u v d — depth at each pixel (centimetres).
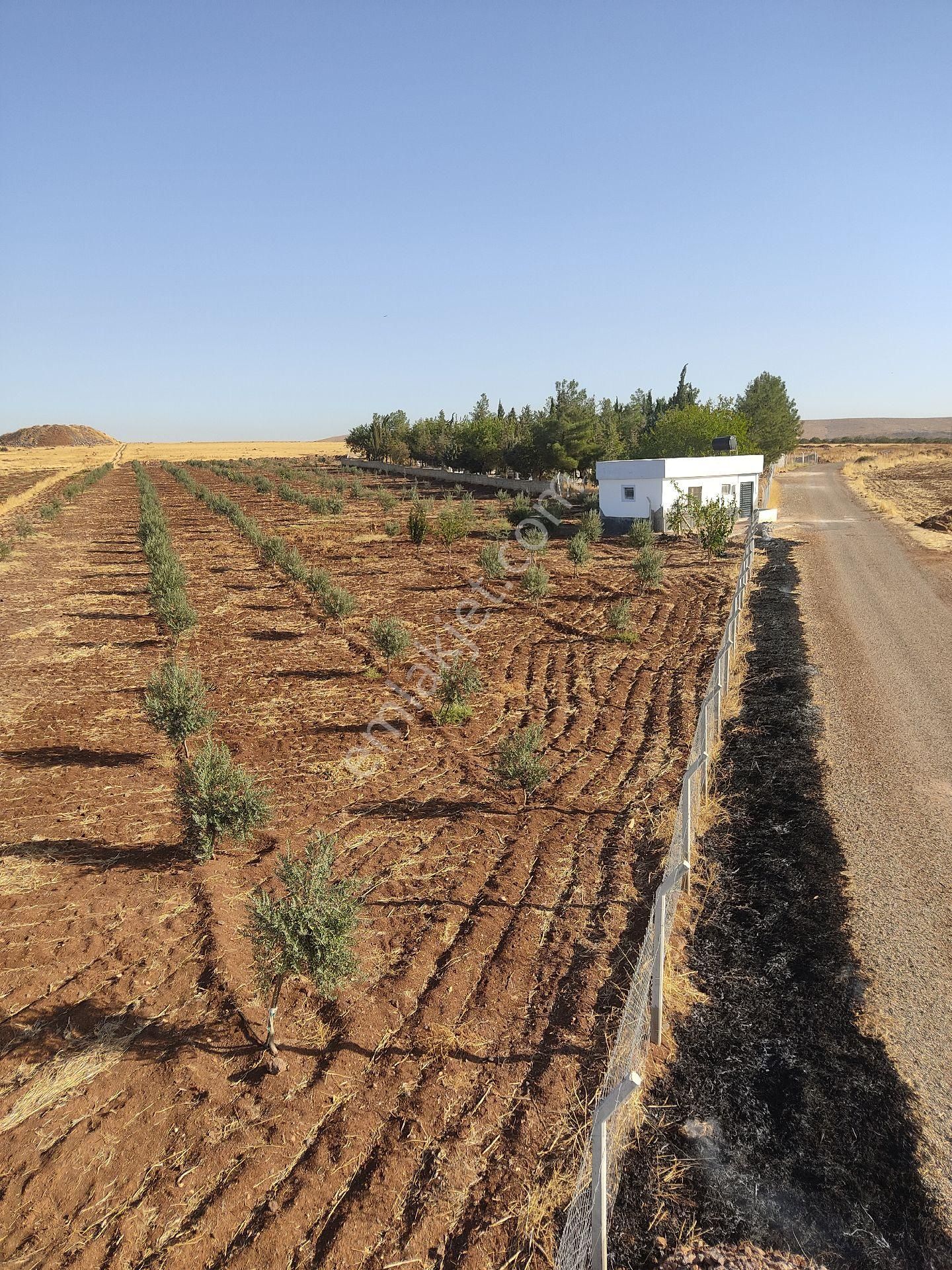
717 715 1220
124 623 2156
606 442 5438
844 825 962
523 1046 624
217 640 1944
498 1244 469
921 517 3541
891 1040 625
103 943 762
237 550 3384
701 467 3462
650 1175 521
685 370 6612
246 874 880
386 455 9062
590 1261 448
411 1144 535
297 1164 527
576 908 804
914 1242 470
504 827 973
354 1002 677
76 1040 643
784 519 3625
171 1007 678
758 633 1852
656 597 2281
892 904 802
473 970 713
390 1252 464
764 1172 521
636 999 599
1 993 699
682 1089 590
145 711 1173
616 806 1027
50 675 1678
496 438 6388
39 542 3769
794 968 720
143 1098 580
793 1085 588
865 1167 520
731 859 909
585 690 1504
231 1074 605
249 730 1330
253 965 714
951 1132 540
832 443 11181
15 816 1026
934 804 999
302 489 6378
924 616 1923
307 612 2220
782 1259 463
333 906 621
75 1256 466
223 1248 472
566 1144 532
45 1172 521
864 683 1473
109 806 1055
